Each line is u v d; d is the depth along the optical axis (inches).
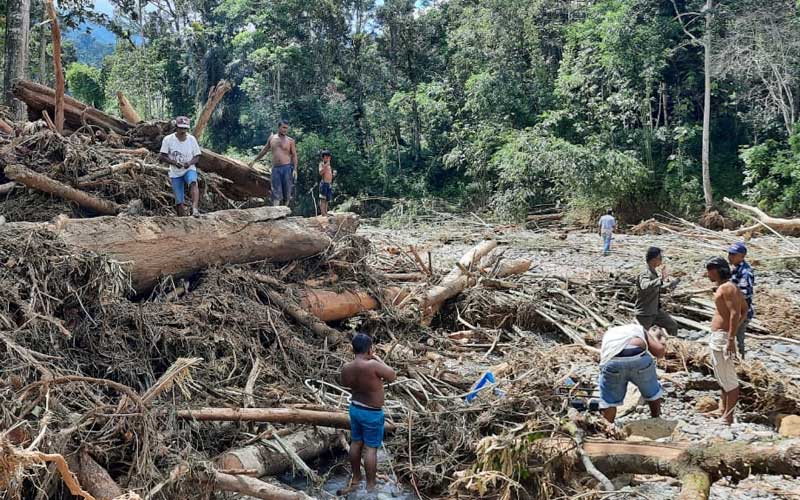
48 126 363.9
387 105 1333.7
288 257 361.7
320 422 239.0
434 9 1498.5
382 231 816.3
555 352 340.8
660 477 223.5
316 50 1350.9
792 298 445.1
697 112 1286.9
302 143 1224.8
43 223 270.2
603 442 219.8
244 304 307.6
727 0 1114.1
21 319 227.6
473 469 214.7
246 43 1397.6
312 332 330.6
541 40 1312.7
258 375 272.1
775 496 212.1
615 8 1190.9
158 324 267.7
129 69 1531.7
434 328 420.2
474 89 1191.6
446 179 1312.7
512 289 443.2
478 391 266.1
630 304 423.5
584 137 1124.5
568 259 616.4
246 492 192.9
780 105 1102.4
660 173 1137.4
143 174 350.6
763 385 283.7
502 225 871.1
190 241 313.9
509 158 1014.4
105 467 192.2
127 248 288.4
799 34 1045.8
